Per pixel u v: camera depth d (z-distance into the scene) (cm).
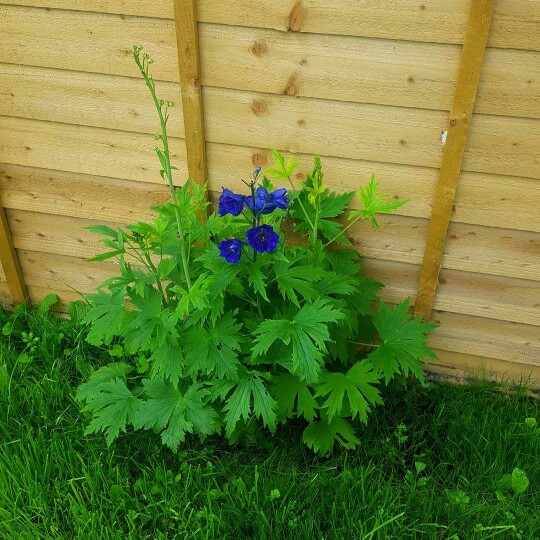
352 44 86
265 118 95
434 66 85
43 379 106
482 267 100
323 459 99
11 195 113
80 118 101
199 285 85
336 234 98
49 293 124
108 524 87
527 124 87
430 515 88
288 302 96
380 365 94
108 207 110
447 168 91
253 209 82
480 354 109
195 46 89
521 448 98
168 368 88
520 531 87
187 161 100
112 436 92
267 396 88
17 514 88
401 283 106
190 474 92
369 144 94
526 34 81
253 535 88
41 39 95
